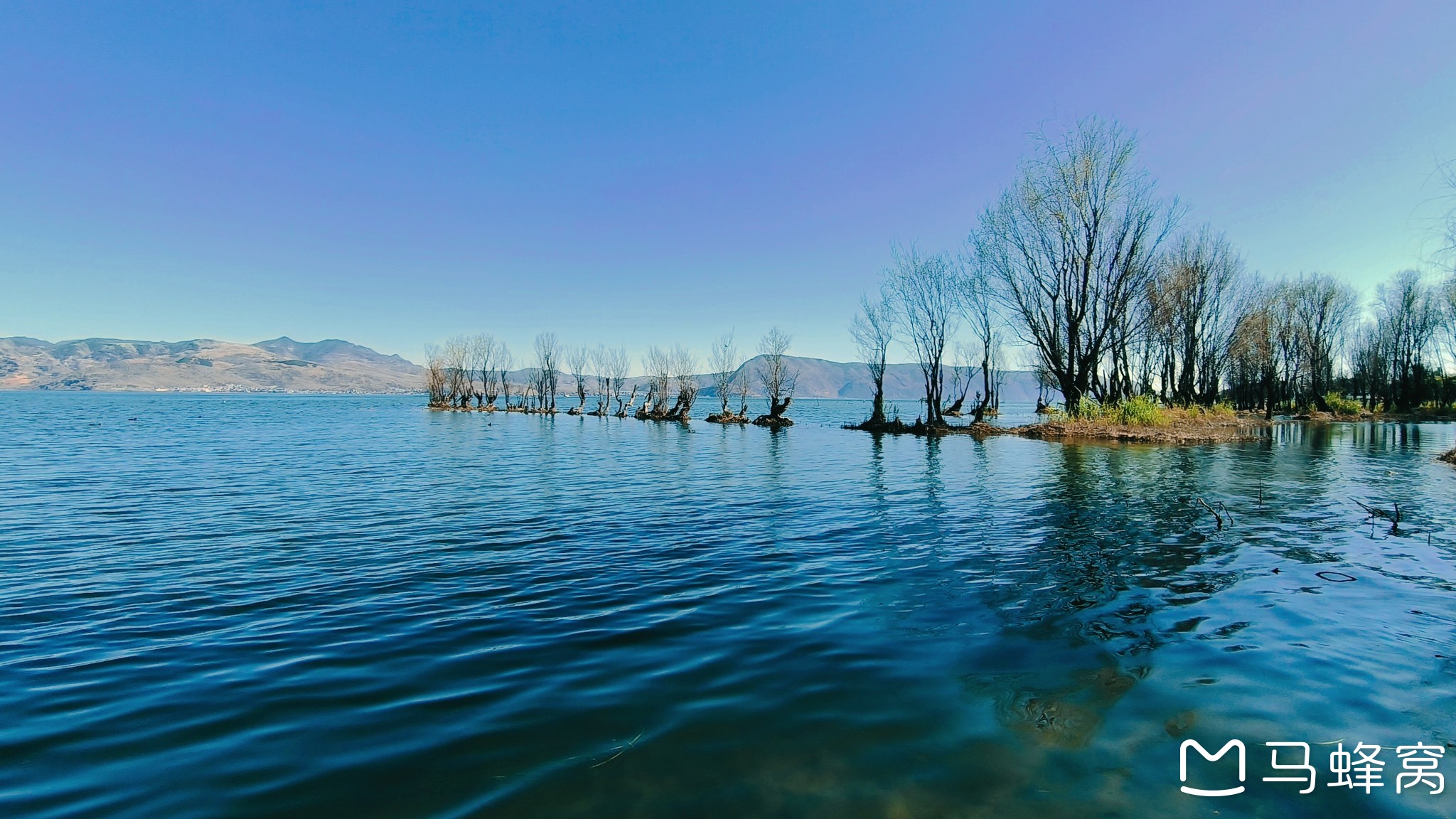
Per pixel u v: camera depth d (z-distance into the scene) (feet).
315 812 13.71
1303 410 220.84
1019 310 147.64
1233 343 188.96
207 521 47.32
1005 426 176.35
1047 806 13.80
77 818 13.44
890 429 176.24
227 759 15.71
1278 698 18.74
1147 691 19.22
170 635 24.11
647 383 279.90
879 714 17.83
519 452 110.93
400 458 98.68
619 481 72.59
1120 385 179.73
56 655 22.16
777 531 43.98
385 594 29.40
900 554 37.11
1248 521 45.65
